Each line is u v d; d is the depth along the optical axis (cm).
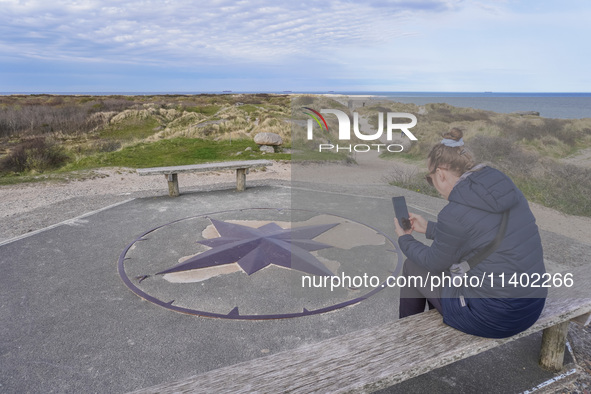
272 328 254
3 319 273
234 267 338
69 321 270
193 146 1309
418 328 179
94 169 923
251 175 879
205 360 228
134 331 257
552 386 207
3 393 204
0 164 1039
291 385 148
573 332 258
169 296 297
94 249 394
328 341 175
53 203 582
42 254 383
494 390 204
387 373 153
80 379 214
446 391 204
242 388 147
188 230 438
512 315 152
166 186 764
